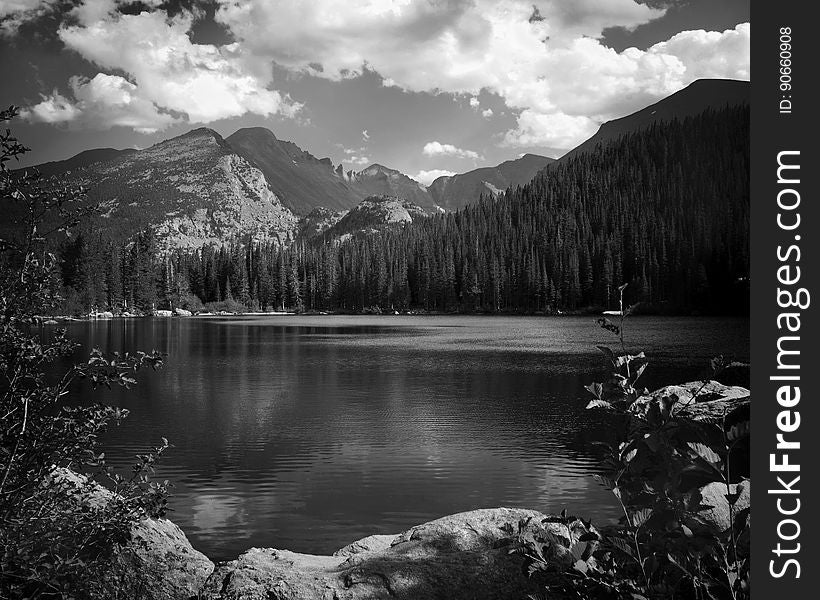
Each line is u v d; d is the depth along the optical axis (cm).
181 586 403
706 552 197
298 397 2322
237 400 2228
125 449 1417
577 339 5844
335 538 857
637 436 219
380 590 271
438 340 5850
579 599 210
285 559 311
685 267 12556
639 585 205
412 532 322
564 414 1933
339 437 1577
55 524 337
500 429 1683
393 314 15838
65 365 2802
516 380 2834
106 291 12925
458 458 1341
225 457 1348
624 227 16800
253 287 17438
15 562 301
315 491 1088
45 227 363
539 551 235
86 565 329
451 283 15650
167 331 7500
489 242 17388
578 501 1026
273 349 4791
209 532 880
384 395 2359
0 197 349
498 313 14612
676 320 9562
